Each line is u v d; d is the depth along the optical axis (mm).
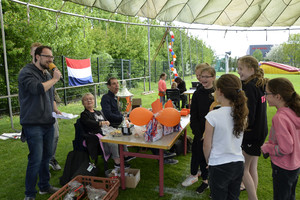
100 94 12203
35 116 2281
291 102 1676
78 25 11406
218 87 1629
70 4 11016
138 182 2924
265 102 2125
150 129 2373
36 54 2281
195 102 2514
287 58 41375
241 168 1658
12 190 2812
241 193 2609
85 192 2586
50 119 2434
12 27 8609
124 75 14422
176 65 29844
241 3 4152
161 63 20531
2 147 4355
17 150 4199
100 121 3205
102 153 3080
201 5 4117
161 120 2447
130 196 2600
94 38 18250
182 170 3270
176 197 2576
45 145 2531
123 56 20734
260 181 2902
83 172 2785
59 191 2373
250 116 1989
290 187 1753
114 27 21469
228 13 4398
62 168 3387
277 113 1711
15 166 3510
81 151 3021
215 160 1620
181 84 8148
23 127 2338
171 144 2328
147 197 2582
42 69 2365
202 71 2363
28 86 2160
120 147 2648
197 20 4453
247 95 2018
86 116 3098
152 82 18719
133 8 3732
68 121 6332
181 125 3045
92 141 2969
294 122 1655
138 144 2361
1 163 3623
